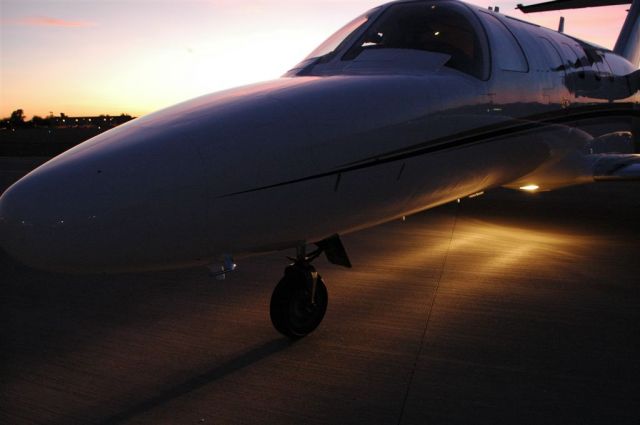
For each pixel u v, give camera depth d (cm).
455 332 413
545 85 580
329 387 330
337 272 586
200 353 383
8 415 303
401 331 416
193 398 319
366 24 483
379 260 636
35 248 282
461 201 1122
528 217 925
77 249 283
